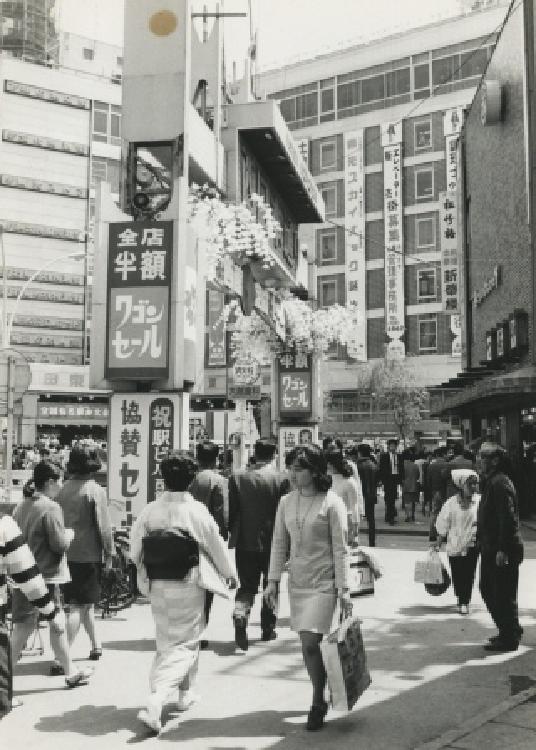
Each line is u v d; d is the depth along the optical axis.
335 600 5.29
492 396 18.73
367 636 7.82
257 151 19.28
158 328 10.27
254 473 7.59
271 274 20.30
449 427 49.47
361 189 54.03
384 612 9.02
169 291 10.30
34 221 52.34
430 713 5.46
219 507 7.71
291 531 5.38
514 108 20.56
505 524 7.07
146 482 10.36
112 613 8.80
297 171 21.45
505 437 22.78
